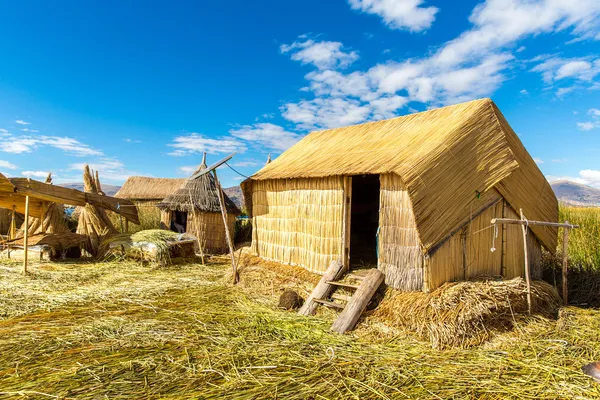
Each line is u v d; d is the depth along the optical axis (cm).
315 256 721
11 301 623
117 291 701
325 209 705
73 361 413
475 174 592
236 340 477
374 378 387
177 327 520
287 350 452
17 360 413
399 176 580
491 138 620
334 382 378
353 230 1089
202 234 1164
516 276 646
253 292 711
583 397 356
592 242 813
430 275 539
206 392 355
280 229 812
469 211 582
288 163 879
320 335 504
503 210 630
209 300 658
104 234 1112
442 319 488
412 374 396
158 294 693
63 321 539
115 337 481
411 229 565
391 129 786
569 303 648
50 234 1038
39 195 889
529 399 354
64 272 850
